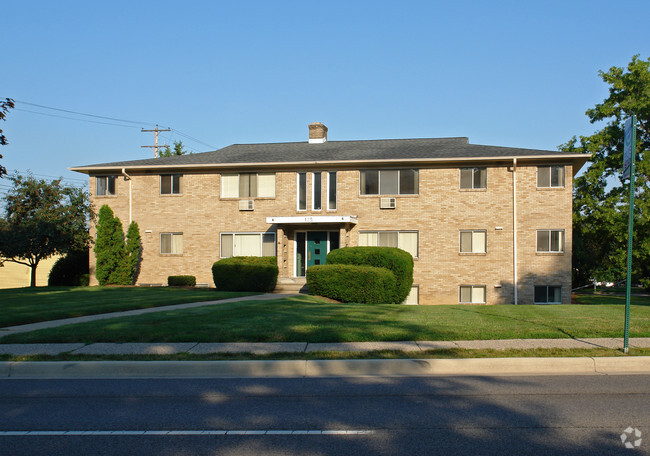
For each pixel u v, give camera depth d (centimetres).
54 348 990
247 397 730
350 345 997
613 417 628
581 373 870
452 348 966
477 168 2397
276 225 2495
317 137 2986
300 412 655
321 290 2016
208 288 2448
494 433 571
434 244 2408
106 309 1502
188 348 980
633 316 1345
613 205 2980
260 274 2295
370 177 2483
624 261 2870
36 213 2647
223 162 2573
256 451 521
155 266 2623
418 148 2656
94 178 2705
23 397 736
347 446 534
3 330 1174
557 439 552
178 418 634
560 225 2322
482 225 2378
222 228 2580
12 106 1433
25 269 3897
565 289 2305
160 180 2644
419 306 1642
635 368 890
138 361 893
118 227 2552
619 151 3011
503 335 1073
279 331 1102
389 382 811
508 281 2348
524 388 768
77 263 2820
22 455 513
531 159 2330
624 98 2970
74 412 661
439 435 566
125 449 529
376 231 2456
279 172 2544
